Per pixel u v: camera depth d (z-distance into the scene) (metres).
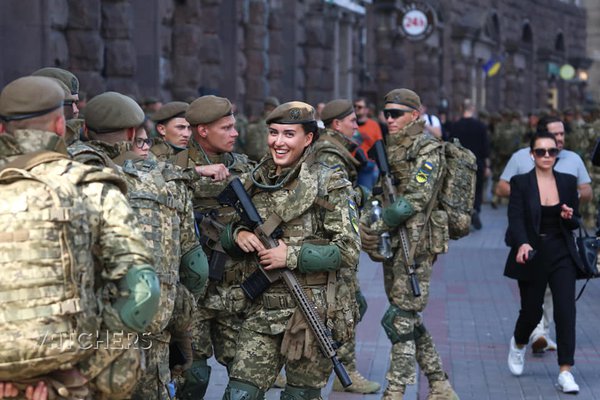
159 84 17.45
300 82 27.20
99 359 3.40
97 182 3.43
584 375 7.65
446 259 13.81
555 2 62.69
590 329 9.31
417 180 6.41
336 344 4.77
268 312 4.81
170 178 4.34
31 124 3.42
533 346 8.28
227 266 5.18
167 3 17.83
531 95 57.50
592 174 16.14
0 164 3.39
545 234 7.22
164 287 4.11
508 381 7.49
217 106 5.51
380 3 35.34
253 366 4.81
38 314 3.21
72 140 4.30
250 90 23.62
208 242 5.22
